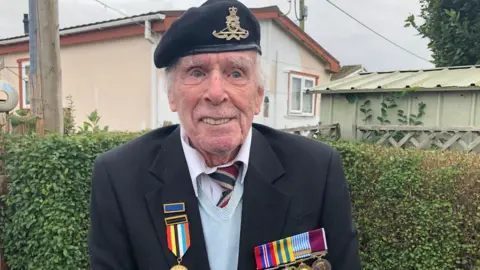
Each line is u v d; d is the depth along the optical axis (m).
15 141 2.92
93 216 1.13
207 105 1.02
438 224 2.59
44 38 3.76
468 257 2.56
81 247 2.87
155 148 1.18
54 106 3.83
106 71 8.90
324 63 10.74
